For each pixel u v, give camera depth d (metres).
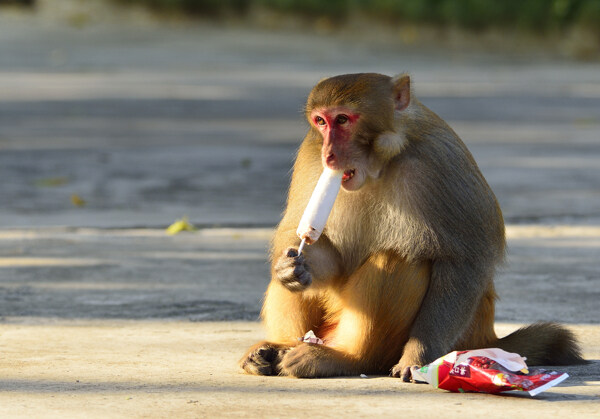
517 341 9.29
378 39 59.03
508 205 18.50
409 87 8.73
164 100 36.53
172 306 11.57
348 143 8.59
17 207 18.58
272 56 51.44
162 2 70.06
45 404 7.61
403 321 8.70
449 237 8.59
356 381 8.48
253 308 11.48
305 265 8.83
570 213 17.80
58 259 14.29
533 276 13.15
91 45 56.28
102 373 8.70
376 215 8.92
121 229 16.61
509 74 45.50
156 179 21.61
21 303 11.70
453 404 7.61
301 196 9.03
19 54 51.78
